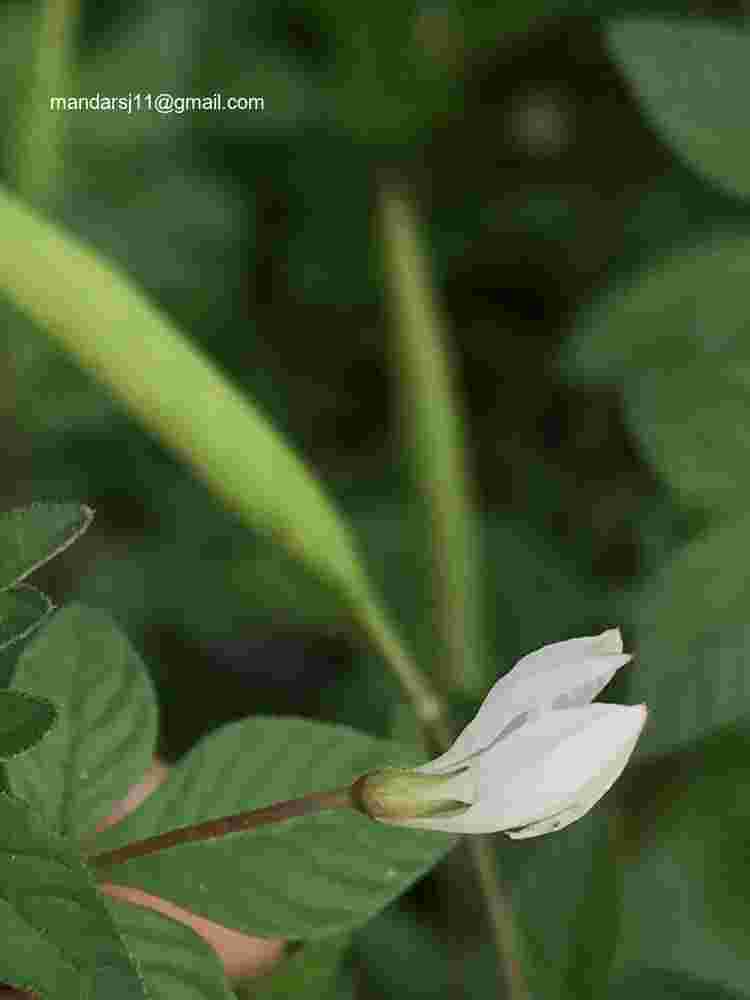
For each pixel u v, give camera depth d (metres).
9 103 0.19
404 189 0.20
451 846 0.10
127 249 0.20
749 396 0.13
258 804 0.10
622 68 0.14
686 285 0.14
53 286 0.12
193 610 0.20
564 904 0.11
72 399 0.19
